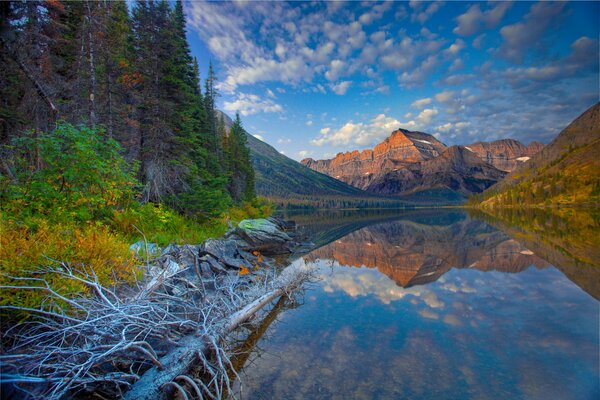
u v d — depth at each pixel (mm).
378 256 18734
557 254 17125
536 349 5879
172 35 19656
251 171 53812
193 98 25000
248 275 11594
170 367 4270
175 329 5594
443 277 12555
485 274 12953
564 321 7316
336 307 8703
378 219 74188
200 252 11922
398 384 4727
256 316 7941
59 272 4805
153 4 18766
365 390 4570
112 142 10164
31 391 3230
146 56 18359
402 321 7508
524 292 9969
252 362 5543
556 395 4371
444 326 7145
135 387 3855
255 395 4477
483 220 58312
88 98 14742
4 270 4410
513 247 20703
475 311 8203
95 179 9141
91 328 4289
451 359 5535
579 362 5324
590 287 10375
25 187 8039
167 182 17797
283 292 9734
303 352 5906
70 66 16109
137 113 17734
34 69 10445
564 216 57062
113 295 5395
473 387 4613
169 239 12898
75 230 6566
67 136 8656
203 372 4980
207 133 29562
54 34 12008
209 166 28312
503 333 6668
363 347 6082
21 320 3990
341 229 43344
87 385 3848
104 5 19469
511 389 4535
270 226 20484
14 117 11992
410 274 13359
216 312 6535
